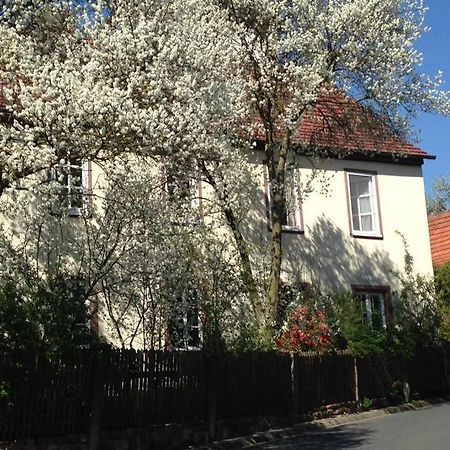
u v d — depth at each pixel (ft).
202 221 49.67
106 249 42.16
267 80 56.75
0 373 31.55
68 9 40.42
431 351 65.46
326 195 65.16
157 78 36.60
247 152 60.54
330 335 53.52
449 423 46.11
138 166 42.60
